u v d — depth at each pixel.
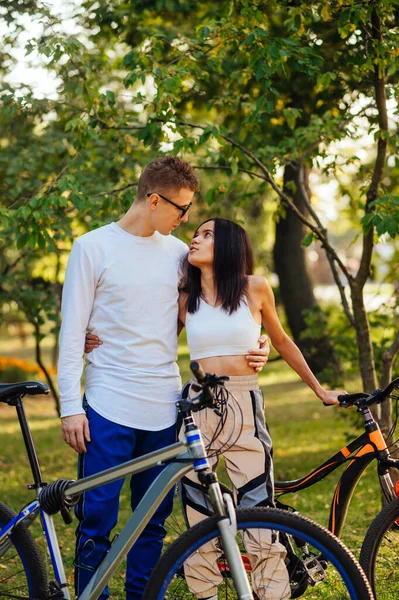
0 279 6.85
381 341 6.11
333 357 6.95
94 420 2.91
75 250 2.93
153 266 2.99
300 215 4.66
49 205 4.60
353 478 3.13
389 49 4.15
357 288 4.73
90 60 5.65
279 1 4.39
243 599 2.48
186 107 5.93
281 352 3.16
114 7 5.98
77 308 2.89
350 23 4.08
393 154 5.01
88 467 2.90
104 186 5.82
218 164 5.23
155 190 2.92
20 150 6.98
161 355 2.98
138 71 4.42
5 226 4.56
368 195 4.60
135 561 3.07
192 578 2.81
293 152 4.98
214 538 2.59
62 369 2.88
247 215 12.62
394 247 7.27
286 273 8.26
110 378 2.93
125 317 2.93
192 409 2.57
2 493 6.68
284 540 2.91
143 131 4.51
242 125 5.29
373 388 4.78
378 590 3.13
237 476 2.89
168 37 4.88
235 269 2.94
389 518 2.97
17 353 21.97
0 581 2.96
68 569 4.24
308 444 8.63
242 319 2.91
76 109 4.91
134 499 3.10
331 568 3.55
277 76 5.48
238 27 4.48
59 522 5.40
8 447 9.47
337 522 3.17
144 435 2.98
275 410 11.82
